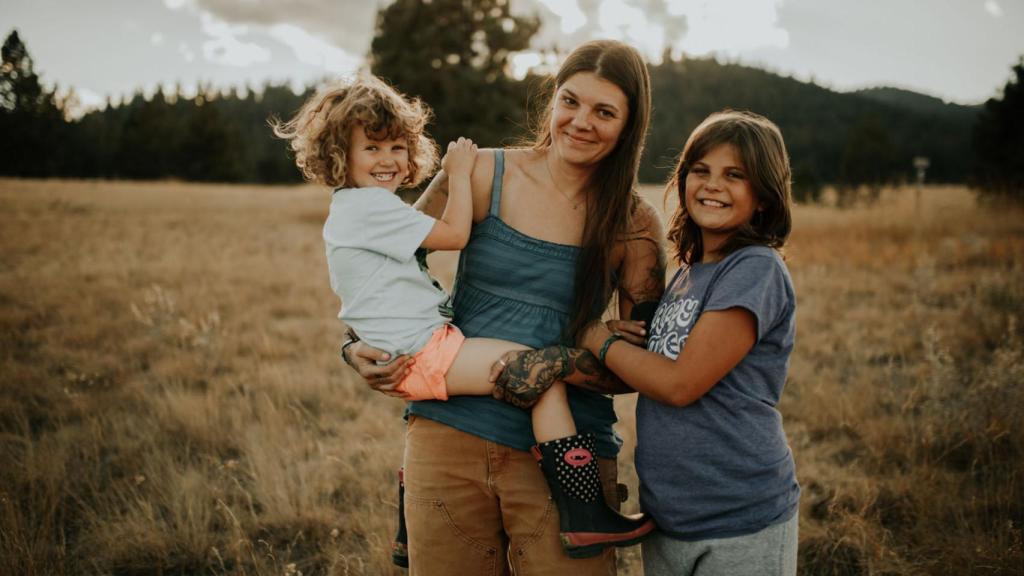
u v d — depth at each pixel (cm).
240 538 298
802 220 1739
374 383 200
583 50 190
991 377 433
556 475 179
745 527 173
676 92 12562
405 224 197
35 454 374
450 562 193
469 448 189
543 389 182
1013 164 1939
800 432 432
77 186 3525
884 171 3328
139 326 691
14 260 1108
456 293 212
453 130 2375
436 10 2481
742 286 173
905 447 386
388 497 350
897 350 590
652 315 207
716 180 185
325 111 212
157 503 342
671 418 182
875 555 291
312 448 407
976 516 312
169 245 1330
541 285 197
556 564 185
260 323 717
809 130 10031
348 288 203
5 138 5562
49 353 593
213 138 6088
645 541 193
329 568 289
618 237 200
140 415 455
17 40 5700
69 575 287
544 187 201
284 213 2286
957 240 1152
